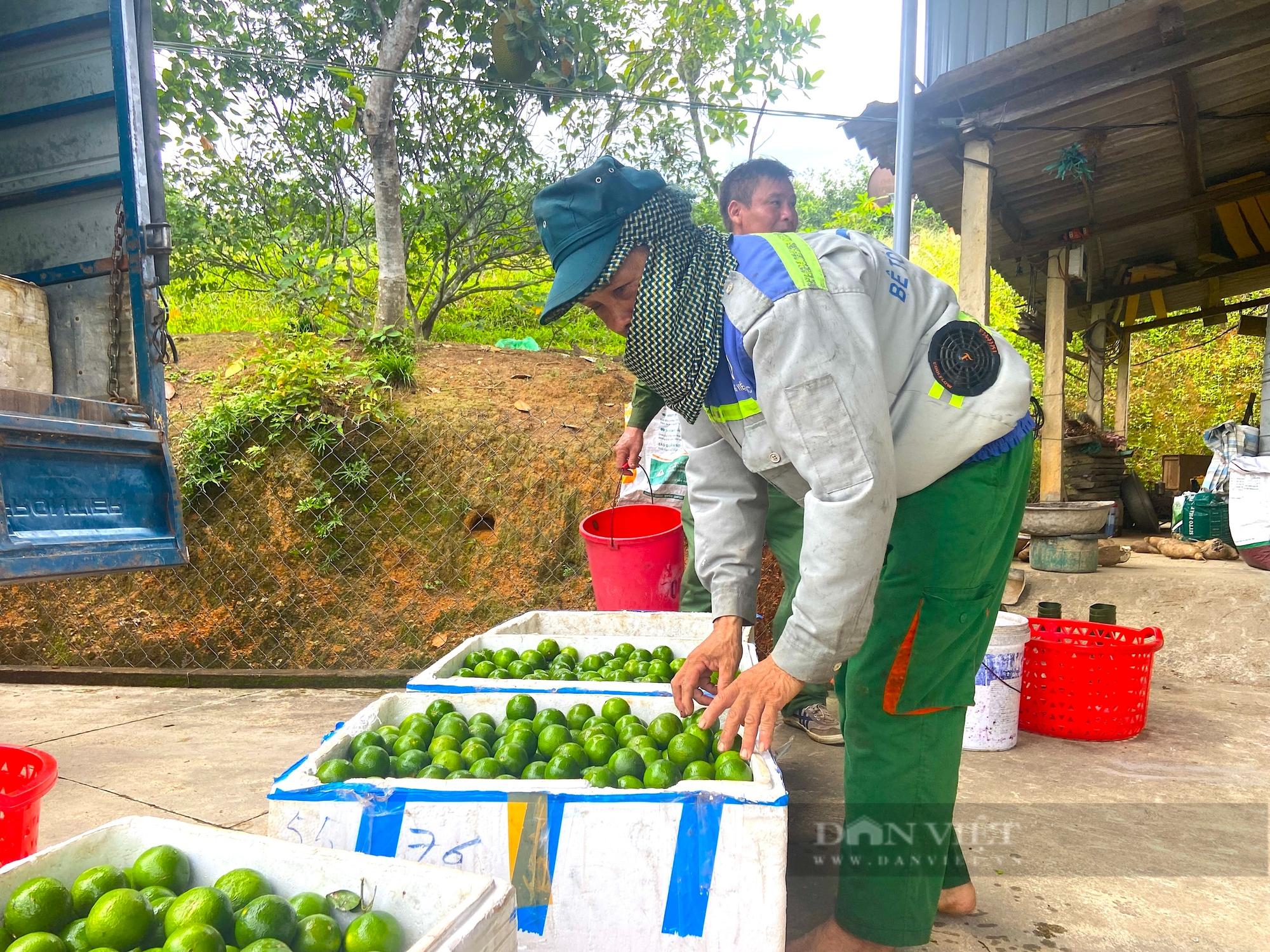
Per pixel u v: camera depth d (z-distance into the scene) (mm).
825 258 1752
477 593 5012
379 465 5164
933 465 1844
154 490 2672
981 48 5645
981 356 1853
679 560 3758
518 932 1554
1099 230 7523
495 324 8531
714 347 1693
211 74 6477
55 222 3053
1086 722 3824
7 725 4043
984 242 5711
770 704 1633
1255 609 5281
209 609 4988
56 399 2367
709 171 7832
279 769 3412
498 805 1663
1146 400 16938
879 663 1932
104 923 1148
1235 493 6395
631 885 1642
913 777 1939
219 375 5695
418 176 7082
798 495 1831
